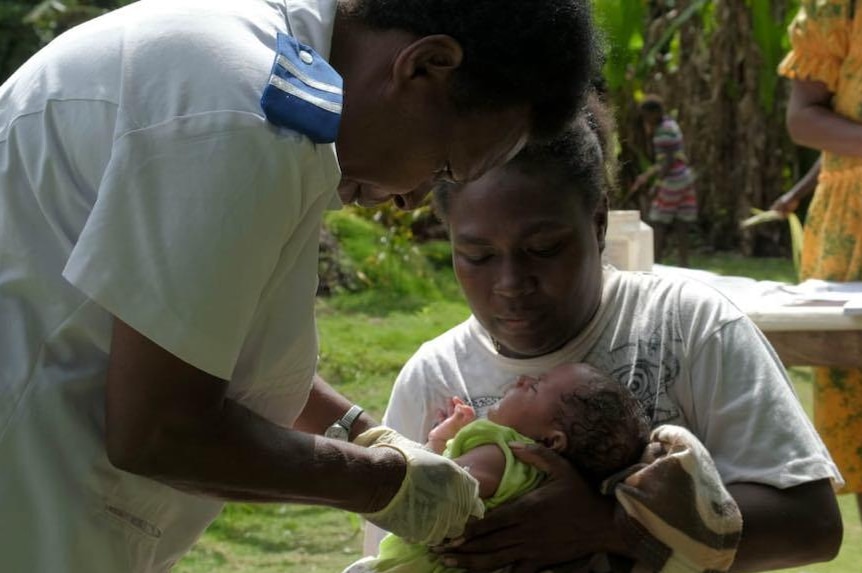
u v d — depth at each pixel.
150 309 1.72
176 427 1.77
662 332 2.39
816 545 2.29
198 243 1.72
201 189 1.72
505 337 2.41
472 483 2.10
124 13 1.94
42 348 1.88
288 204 1.77
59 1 11.12
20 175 1.88
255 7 1.89
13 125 1.89
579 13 1.93
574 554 2.25
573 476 2.27
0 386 1.88
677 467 2.17
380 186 1.95
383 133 1.89
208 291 1.72
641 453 2.31
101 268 1.73
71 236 1.86
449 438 2.39
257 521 5.13
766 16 10.91
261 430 1.86
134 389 1.76
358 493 1.95
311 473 1.89
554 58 1.89
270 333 1.94
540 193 2.30
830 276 4.45
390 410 2.58
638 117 11.45
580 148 2.33
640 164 11.52
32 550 1.90
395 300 9.01
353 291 9.19
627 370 2.39
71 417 1.89
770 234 11.57
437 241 10.79
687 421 2.37
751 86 11.28
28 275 1.87
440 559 2.25
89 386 1.90
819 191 4.52
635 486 2.18
